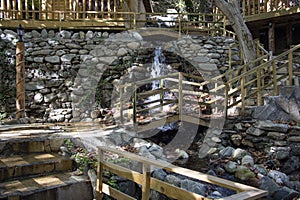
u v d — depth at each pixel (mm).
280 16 9180
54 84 7922
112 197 3592
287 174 4848
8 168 3551
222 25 9906
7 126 5645
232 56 8672
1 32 7895
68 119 7730
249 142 5375
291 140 4953
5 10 7969
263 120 5395
